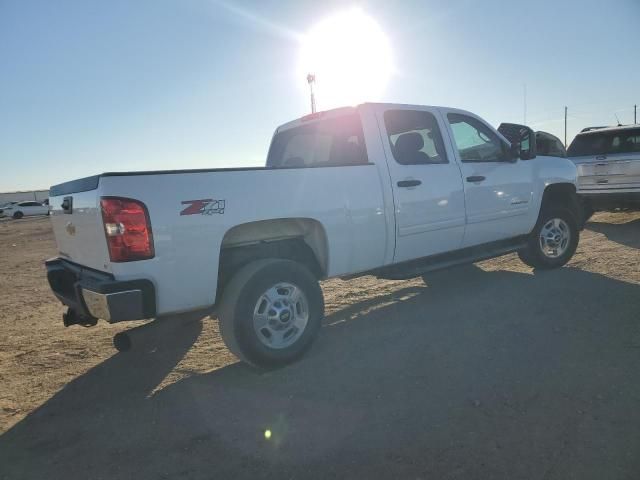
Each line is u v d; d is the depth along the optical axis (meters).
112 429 3.33
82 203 3.78
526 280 6.28
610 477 2.49
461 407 3.26
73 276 4.13
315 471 2.71
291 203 4.12
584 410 3.12
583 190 10.37
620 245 8.17
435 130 5.45
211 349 4.77
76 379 4.26
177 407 3.57
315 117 5.41
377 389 3.60
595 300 5.22
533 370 3.72
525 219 6.20
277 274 4.01
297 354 4.16
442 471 2.62
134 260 3.45
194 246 3.65
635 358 3.79
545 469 2.58
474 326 4.75
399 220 4.88
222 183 3.79
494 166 5.84
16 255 13.96
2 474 2.89
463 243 5.59
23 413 3.66
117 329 5.73
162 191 3.54
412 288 6.44
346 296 6.30
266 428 3.18
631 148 10.05
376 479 2.59
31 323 6.20
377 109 4.95
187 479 2.72
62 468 2.91
